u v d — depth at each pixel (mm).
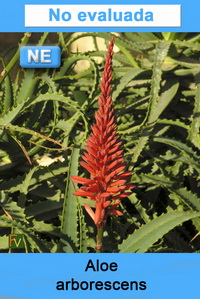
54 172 1124
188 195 1079
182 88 1457
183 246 1146
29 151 1155
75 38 1368
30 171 1070
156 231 930
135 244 929
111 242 1107
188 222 1282
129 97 1475
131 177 1153
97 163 786
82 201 1113
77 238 950
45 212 1148
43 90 1256
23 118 1208
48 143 1244
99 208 782
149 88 1466
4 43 2781
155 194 1295
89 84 1359
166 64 1409
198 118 1246
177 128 1426
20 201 1047
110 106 802
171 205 1229
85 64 2699
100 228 815
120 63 1573
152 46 1429
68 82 1367
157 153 1402
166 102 1342
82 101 1433
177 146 1177
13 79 2559
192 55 1469
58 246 973
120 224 1157
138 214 1260
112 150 792
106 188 797
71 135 1240
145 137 1215
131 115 1493
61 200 1109
